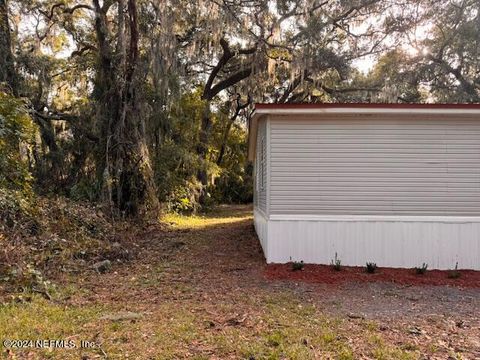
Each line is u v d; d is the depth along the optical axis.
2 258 5.54
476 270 6.66
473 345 3.67
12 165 7.86
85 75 13.95
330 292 5.52
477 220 6.75
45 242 6.77
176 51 14.46
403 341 3.74
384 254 6.77
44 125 12.88
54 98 15.23
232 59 19.89
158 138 14.19
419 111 6.61
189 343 3.57
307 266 6.68
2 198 6.82
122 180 11.56
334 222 6.80
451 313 4.68
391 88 17.78
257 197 10.52
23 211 7.22
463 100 16.73
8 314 4.19
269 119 6.86
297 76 18.17
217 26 14.70
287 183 6.86
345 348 3.53
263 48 16.95
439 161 6.80
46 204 8.26
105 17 12.41
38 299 4.78
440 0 16.97
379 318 4.45
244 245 9.08
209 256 7.86
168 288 5.56
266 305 4.82
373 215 6.82
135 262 7.30
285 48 16.80
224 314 4.42
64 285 5.53
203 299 5.04
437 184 6.80
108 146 11.34
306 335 3.82
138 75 11.81
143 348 3.44
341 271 6.48
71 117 12.88
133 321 4.13
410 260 6.76
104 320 4.14
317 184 6.85
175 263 7.24
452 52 17.19
